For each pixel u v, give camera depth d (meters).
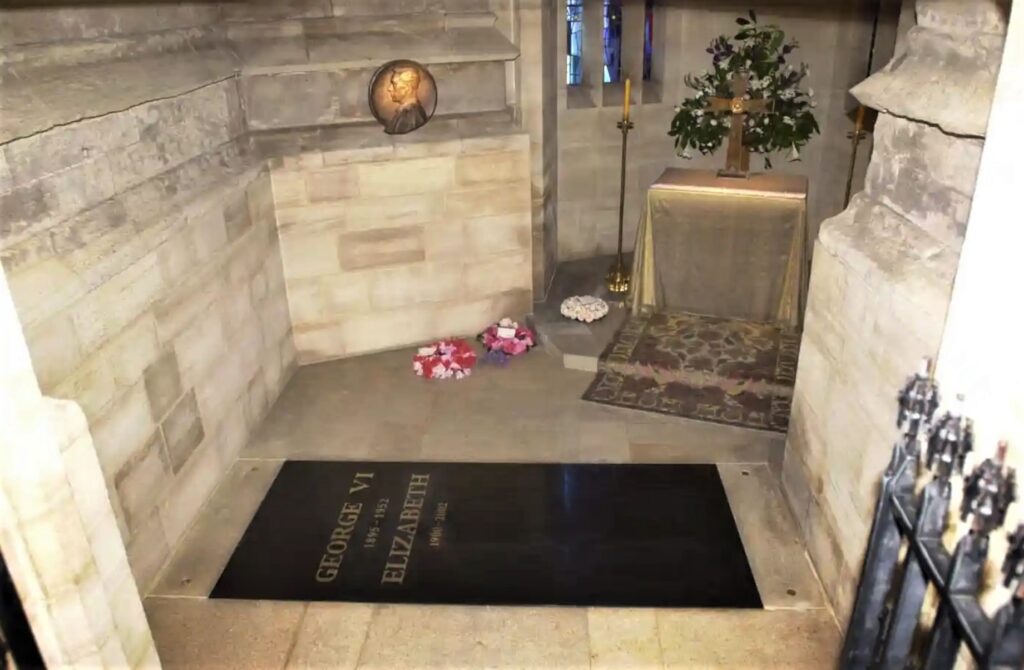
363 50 4.43
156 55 3.47
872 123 5.53
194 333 3.49
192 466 3.47
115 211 2.97
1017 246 1.45
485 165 4.86
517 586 3.02
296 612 2.92
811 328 3.11
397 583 3.05
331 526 3.41
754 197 4.61
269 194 4.38
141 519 3.04
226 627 2.86
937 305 2.12
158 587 3.07
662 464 3.81
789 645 2.72
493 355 4.88
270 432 4.20
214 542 3.33
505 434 4.12
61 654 1.81
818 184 6.27
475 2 4.70
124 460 2.92
